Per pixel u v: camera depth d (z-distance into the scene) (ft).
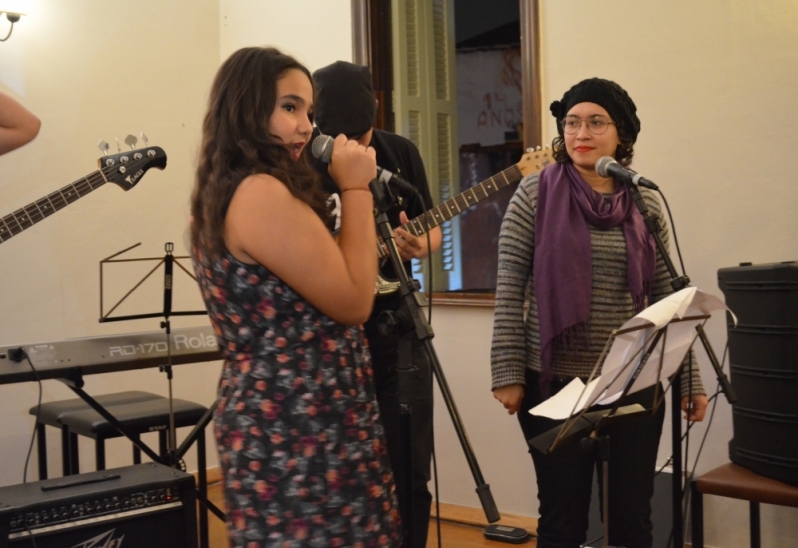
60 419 9.37
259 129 4.55
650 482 6.62
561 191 6.88
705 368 9.20
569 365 6.63
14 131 8.36
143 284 12.64
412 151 7.82
